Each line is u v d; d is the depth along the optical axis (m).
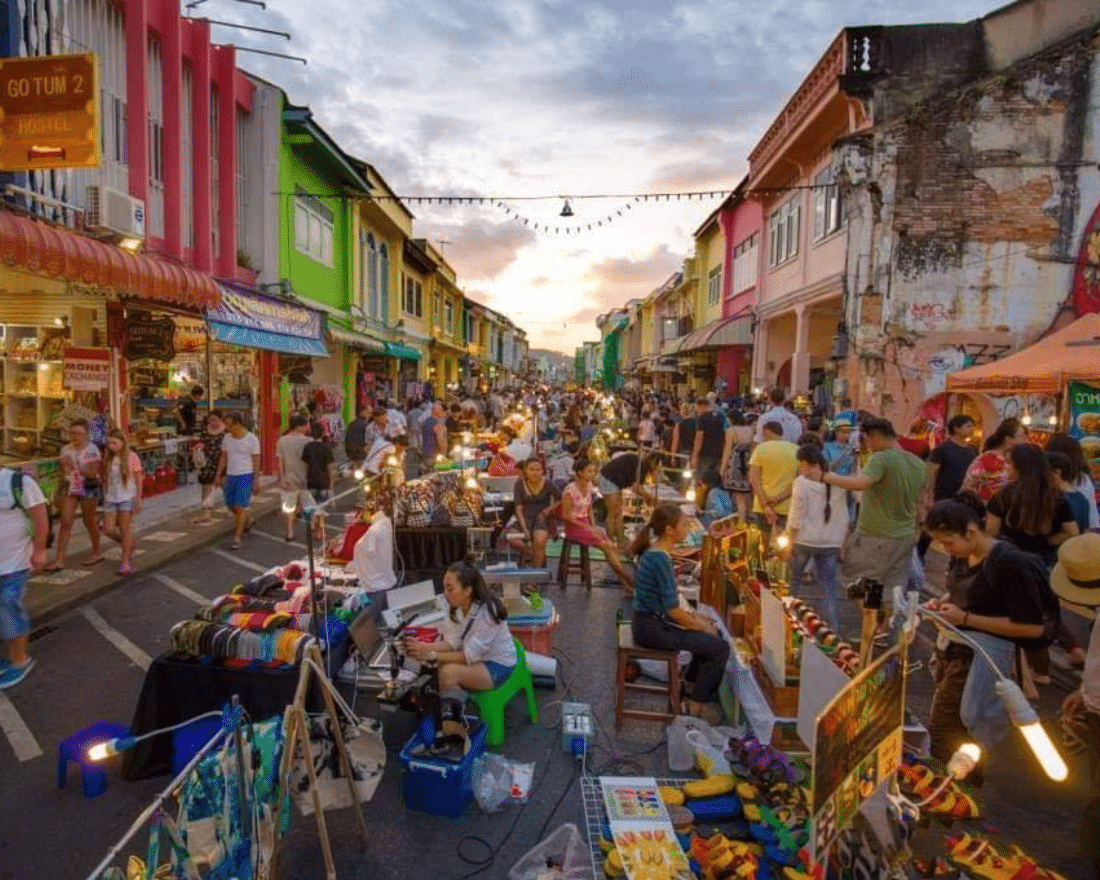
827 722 2.52
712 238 29.89
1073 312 13.41
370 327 23.33
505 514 9.84
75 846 3.68
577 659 6.24
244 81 14.84
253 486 9.83
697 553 8.03
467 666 4.55
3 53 8.16
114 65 10.52
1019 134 13.38
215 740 2.71
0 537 5.38
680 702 5.18
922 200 13.68
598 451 14.16
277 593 5.50
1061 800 4.19
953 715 4.18
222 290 11.33
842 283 14.78
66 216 8.80
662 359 38.94
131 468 8.05
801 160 18.09
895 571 5.95
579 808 4.10
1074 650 5.55
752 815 3.77
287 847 3.74
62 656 5.98
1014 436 7.37
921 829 3.80
